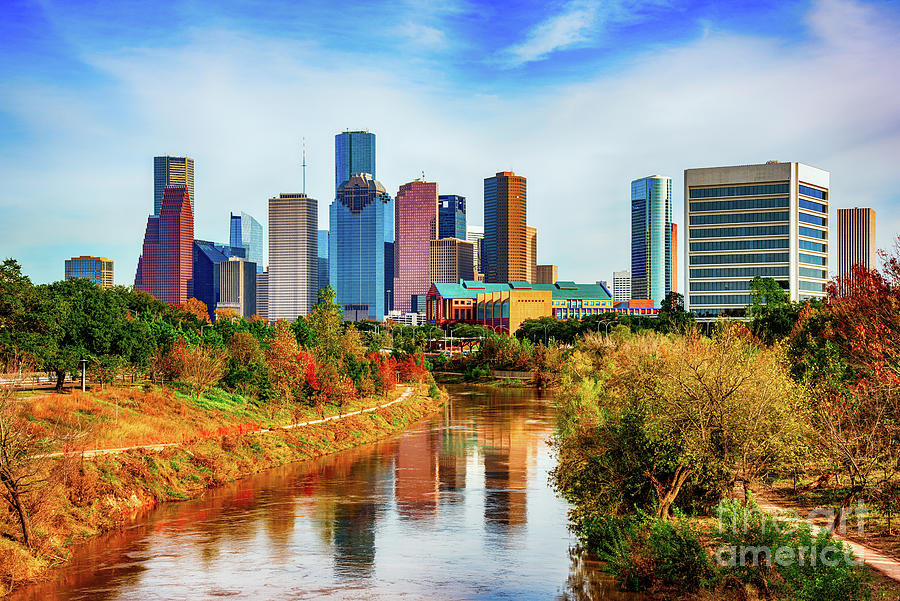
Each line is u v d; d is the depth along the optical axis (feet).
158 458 200.95
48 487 149.38
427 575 132.46
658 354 140.46
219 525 167.94
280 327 347.56
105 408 228.22
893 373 133.39
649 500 132.36
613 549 125.59
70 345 260.01
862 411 132.87
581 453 139.44
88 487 165.48
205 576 132.16
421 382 541.75
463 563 139.64
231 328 395.55
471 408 441.27
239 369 304.91
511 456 266.77
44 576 131.44
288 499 195.21
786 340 220.23
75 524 155.02
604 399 153.17
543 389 573.33
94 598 121.29
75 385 273.75
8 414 143.23
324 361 374.84
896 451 126.21
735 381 120.67
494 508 185.98
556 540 155.94
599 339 438.40
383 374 432.66
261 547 150.51
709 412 120.57
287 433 271.49
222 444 233.55
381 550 148.77
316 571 135.13
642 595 115.34
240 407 284.20
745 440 117.70
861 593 89.04
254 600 120.37
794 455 121.49
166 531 162.09
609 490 134.10
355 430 307.78
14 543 135.54
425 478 225.35
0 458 135.44
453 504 190.29
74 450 170.60
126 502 175.11
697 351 132.05
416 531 163.63
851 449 130.52
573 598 118.11
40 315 245.24
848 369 164.76
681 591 110.63
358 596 121.70
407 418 372.38
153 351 291.58
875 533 120.26
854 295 164.35
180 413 250.57
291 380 320.50
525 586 125.49
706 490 129.39
